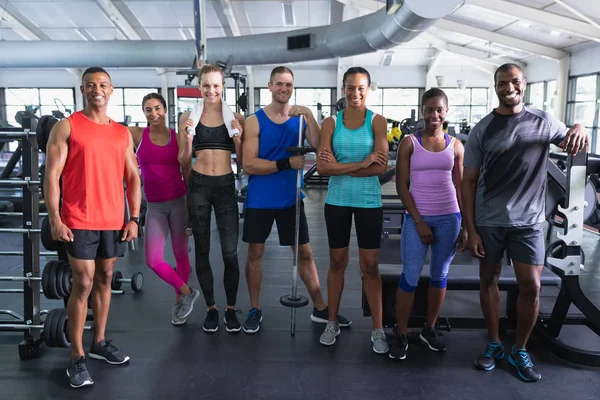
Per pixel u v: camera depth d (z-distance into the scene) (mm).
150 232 2809
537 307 2225
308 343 2641
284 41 10719
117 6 12320
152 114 2695
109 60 11883
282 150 2678
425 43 16141
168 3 12055
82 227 2145
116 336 2734
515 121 2117
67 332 2445
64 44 11773
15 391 2166
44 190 2102
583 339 2691
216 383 2230
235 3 12188
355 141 2404
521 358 2273
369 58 17766
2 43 11867
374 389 2178
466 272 2730
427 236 2332
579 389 2172
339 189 2465
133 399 2100
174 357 2480
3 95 18891
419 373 2316
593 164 2467
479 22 11859
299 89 19359
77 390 2172
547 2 9180
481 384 2217
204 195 2680
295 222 2695
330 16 13141
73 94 18859
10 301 3301
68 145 2133
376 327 2561
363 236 2461
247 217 2748
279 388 2186
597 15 9227
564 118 13664
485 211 2225
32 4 12180
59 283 2330
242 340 2680
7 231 2449
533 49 13070
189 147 2594
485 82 18750
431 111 2281
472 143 2219
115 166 2215
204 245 2727
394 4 6605
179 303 2918
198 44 7441
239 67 18562
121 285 3557
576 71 13109
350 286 3574
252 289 2826
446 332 2775
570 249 2432
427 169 2344
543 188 2184
